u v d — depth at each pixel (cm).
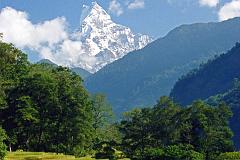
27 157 10406
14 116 13000
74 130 13300
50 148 13425
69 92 13375
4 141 12862
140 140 12562
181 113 12706
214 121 12675
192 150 11312
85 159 11250
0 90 12812
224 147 12419
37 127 13275
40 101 13375
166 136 12525
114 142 12706
